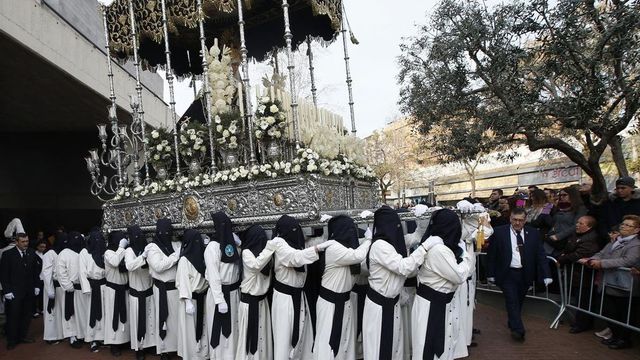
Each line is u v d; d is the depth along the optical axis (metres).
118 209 8.16
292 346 5.25
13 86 13.87
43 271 8.23
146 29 8.53
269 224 6.18
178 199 7.17
